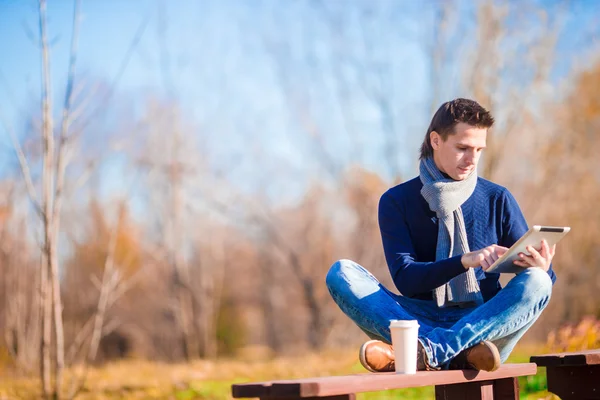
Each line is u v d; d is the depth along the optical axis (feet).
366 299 8.38
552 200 51.78
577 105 49.67
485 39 42.93
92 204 55.26
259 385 6.10
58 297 17.78
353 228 56.65
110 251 21.79
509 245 9.07
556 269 52.42
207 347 57.62
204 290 59.21
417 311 8.91
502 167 50.80
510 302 7.88
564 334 17.04
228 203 58.65
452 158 8.63
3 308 31.86
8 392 21.44
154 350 60.54
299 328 64.95
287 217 60.75
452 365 7.97
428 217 8.95
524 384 15.01
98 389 21.18
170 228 56.70
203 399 19.03
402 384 6.71
